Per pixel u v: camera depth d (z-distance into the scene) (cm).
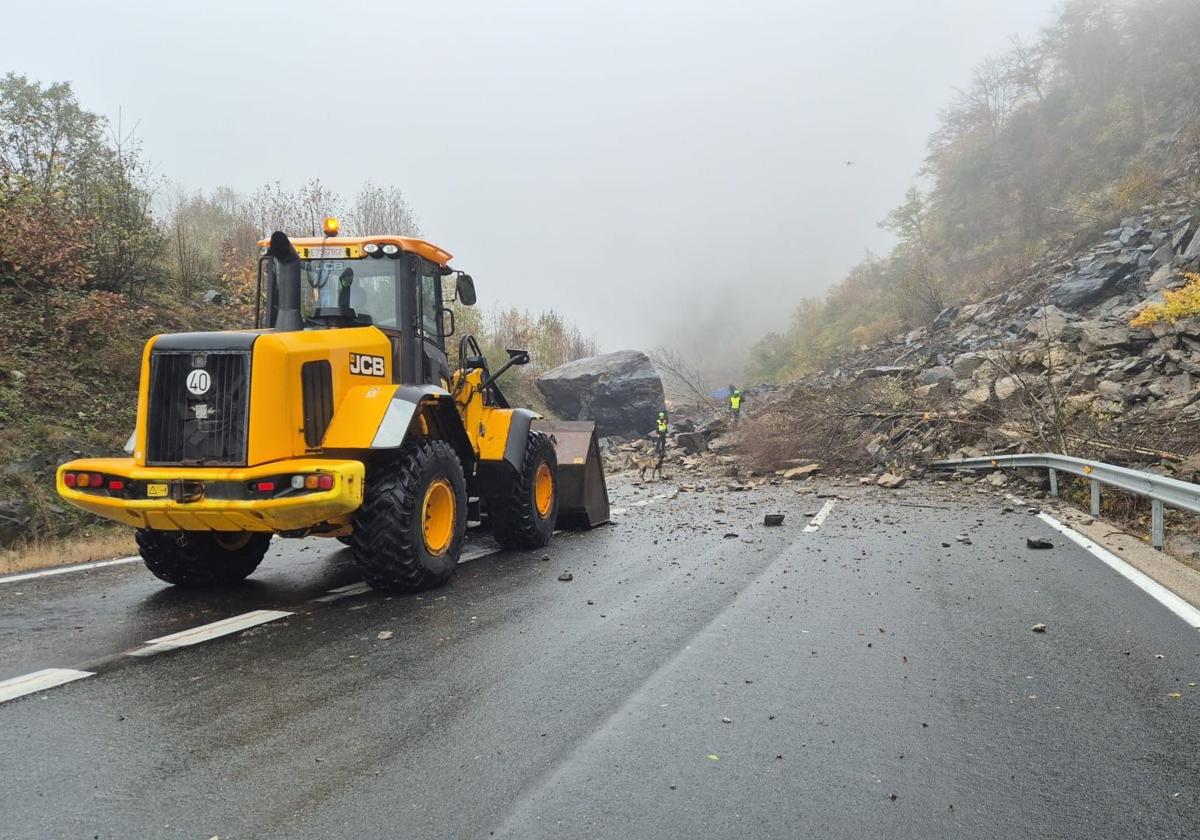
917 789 314
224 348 574
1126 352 1791
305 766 326
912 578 714
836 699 411
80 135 1465
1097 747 355
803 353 4962
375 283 725
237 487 555
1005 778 324
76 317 1230
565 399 2734
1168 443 1292
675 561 798
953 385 1966
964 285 3688
